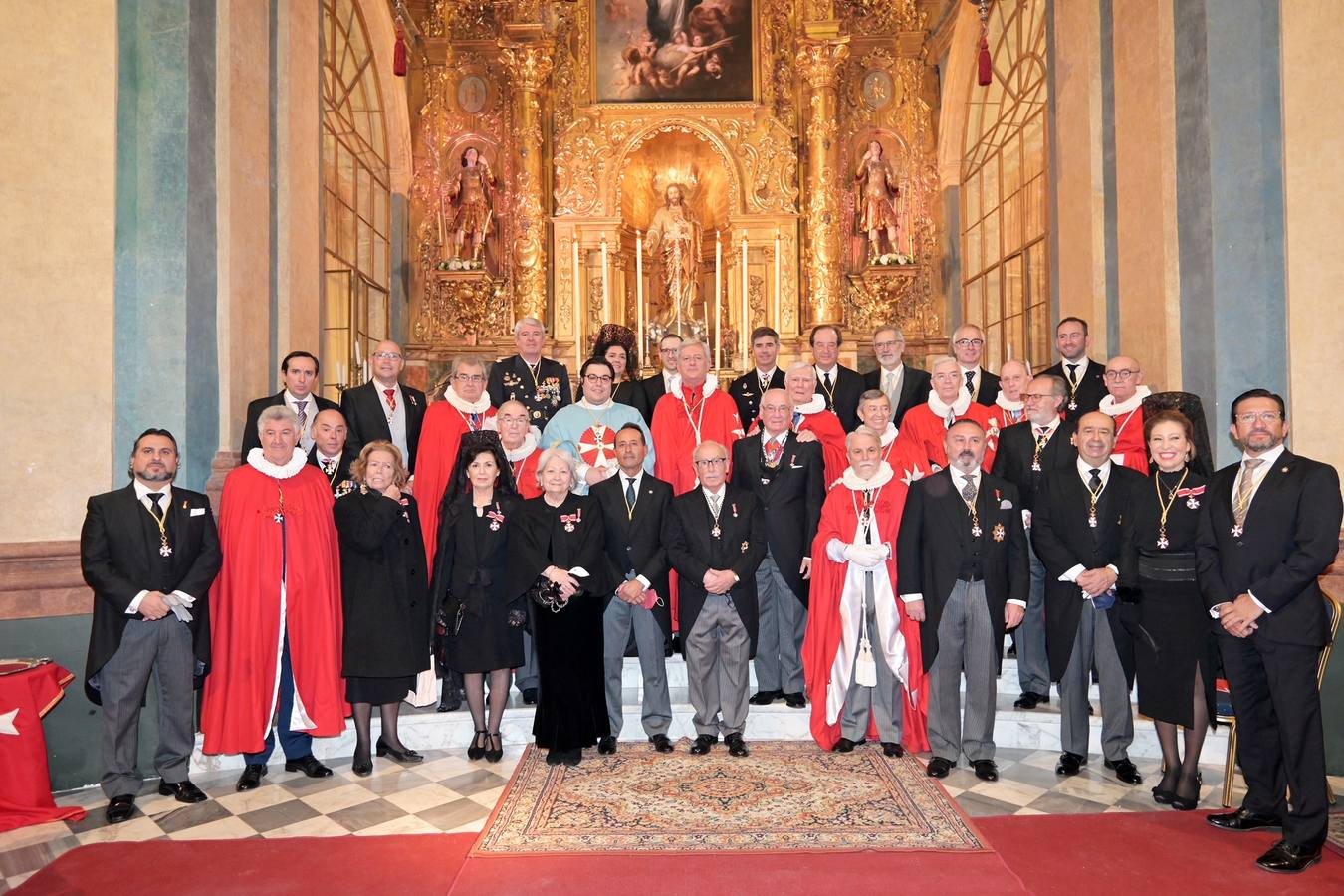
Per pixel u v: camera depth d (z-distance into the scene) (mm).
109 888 3660
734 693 5125
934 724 4926
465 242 11766
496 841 4000
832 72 11734
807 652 5262
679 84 12055
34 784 4414
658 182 12469
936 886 3576
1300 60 5184
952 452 4887
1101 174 6559
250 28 5773
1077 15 6746
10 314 4852
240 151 5633
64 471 4957
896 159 11984
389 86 11336
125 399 5145
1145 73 5938
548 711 4898
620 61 12070
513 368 6586
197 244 5309
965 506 4891
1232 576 3992
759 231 11883
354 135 10492
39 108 4941
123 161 5180
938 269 11898
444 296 11828
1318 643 3791
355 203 10508
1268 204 5277
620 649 5262
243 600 4785
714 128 11938
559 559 4930
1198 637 4277
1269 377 5258
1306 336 5145
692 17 12055
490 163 11984
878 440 5223
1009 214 10422
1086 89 6605
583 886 3600
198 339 5301
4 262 4844
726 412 6262
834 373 6609
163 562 4535
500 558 5062
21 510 4855
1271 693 3855
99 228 5051
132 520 4508
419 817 4344
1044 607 5164
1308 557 3754
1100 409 5559
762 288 11922
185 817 4383
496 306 11914
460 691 5582
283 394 5527
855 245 12000
